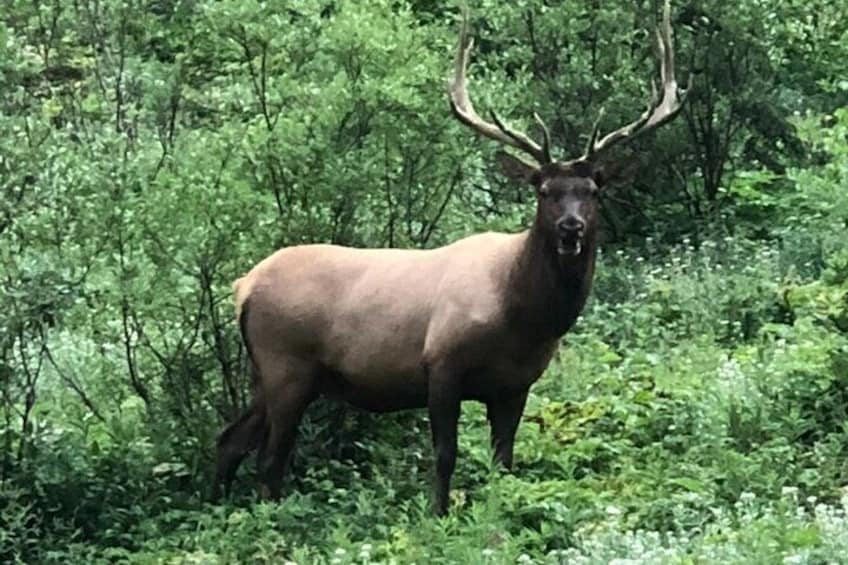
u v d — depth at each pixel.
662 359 15.24
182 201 13.29
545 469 13.04
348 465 13.57
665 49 13.20
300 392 13.01
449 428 12.49
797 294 15.95
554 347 12.61
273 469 13.03
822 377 13.56
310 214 13.92
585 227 12.06
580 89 18.58
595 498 11.92
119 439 13.44
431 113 14.19
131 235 13.22
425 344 12.55
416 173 14.30
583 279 12.32
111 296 13.19
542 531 11.38
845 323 15.16
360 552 11.32
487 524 11.32
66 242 13.02
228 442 13.27
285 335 13.00
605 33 18.73
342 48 14.35
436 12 22.20
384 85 13.98
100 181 13.09
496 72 16.88
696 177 19.45
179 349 13.69
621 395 14.40
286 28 14.59
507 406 12.78
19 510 12.40
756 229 18.77
